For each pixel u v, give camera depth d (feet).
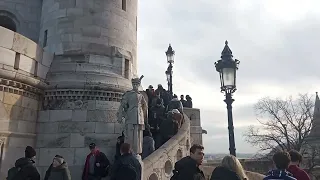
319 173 97.25
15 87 29.50
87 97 34.06
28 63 31.14
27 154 18.94
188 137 37.55
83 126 33.04
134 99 27.43
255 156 103.04
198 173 14.70
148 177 26.86
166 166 30.68
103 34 37.96
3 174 27.63
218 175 12.69
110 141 33.47
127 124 26.96
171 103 42.42
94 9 38.17
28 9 43.62
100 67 36.37
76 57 36.09
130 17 42.01
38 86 32.45
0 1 42.50
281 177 12.23
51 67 35.45
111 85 35.14
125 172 17.21
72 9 37.70
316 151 99.45
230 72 27.81
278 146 102.22
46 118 33.14
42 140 32.58
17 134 29.55
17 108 29.81
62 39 36.86
